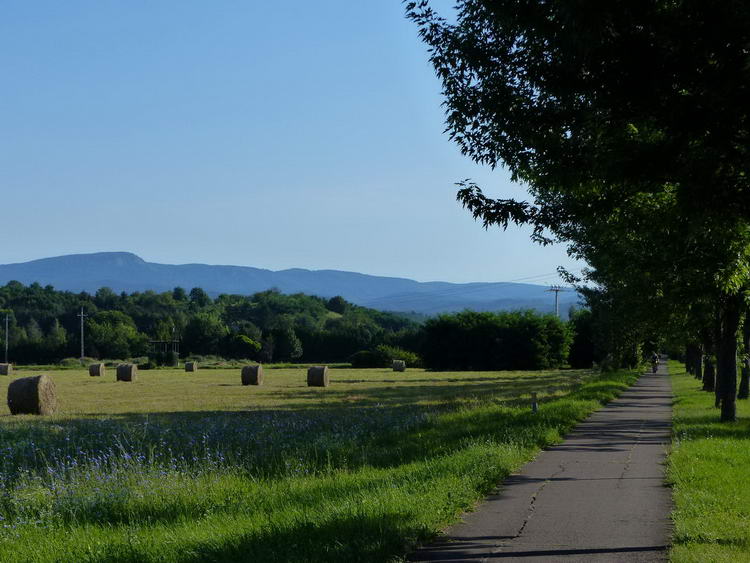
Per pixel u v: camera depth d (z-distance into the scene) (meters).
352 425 21.62
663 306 25.19
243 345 128.12
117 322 148.62
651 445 18.22
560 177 10.84
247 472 13.32
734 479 12.54
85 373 80.00
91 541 8.69
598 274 38.00
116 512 10.37
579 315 104.94
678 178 9.16
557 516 10.22
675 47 8.39
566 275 47.47
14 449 16.78
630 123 10.30
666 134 9.24
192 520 9.73
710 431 20.55
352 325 161.62
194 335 131.50
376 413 26.94
